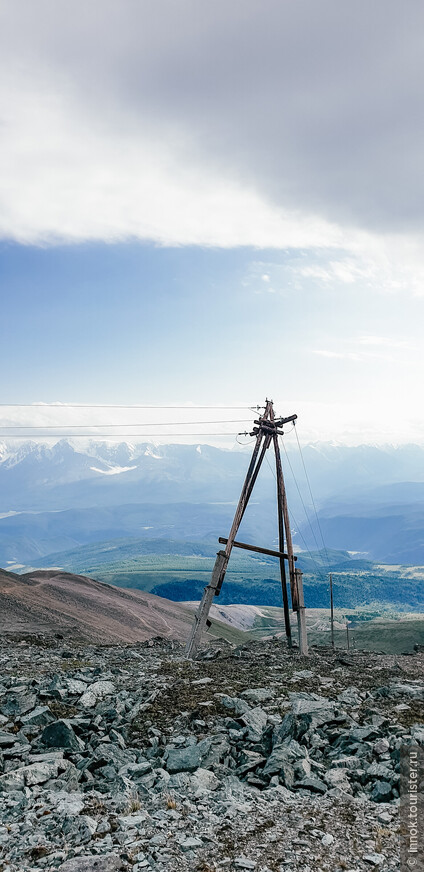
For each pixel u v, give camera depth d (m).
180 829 11.58
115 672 28.77
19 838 10.95
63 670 29.72
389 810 12.84
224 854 10.55
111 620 110.69
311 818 12.38
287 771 14.89
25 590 101.38
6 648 39.47
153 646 47.00
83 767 15.55
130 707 21.66
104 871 9.67
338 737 18.14
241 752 16.98
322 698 22.89
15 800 12.87
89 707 21.89
